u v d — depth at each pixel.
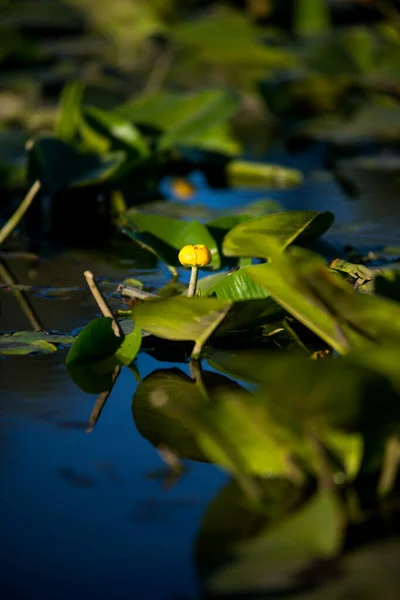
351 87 6.30
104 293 3.32
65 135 4.12
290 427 2.70
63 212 3.88
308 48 6.34
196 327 2.98
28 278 3.43
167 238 3.33
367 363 2.69
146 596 2.57
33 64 6.85
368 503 2.67
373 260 3.43
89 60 7.62
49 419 2.86
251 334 3.11
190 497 2.70
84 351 3.00
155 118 4.39
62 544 2.64
